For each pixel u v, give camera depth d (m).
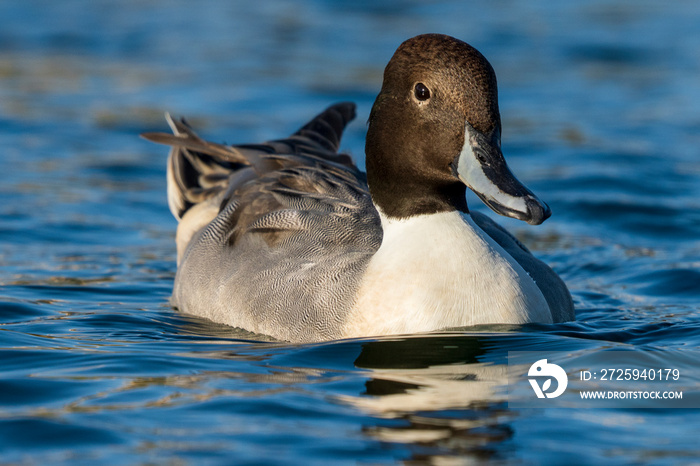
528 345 9.20
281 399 7.96
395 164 9.43
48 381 8.46
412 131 9.27
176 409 7.75
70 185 17.52
